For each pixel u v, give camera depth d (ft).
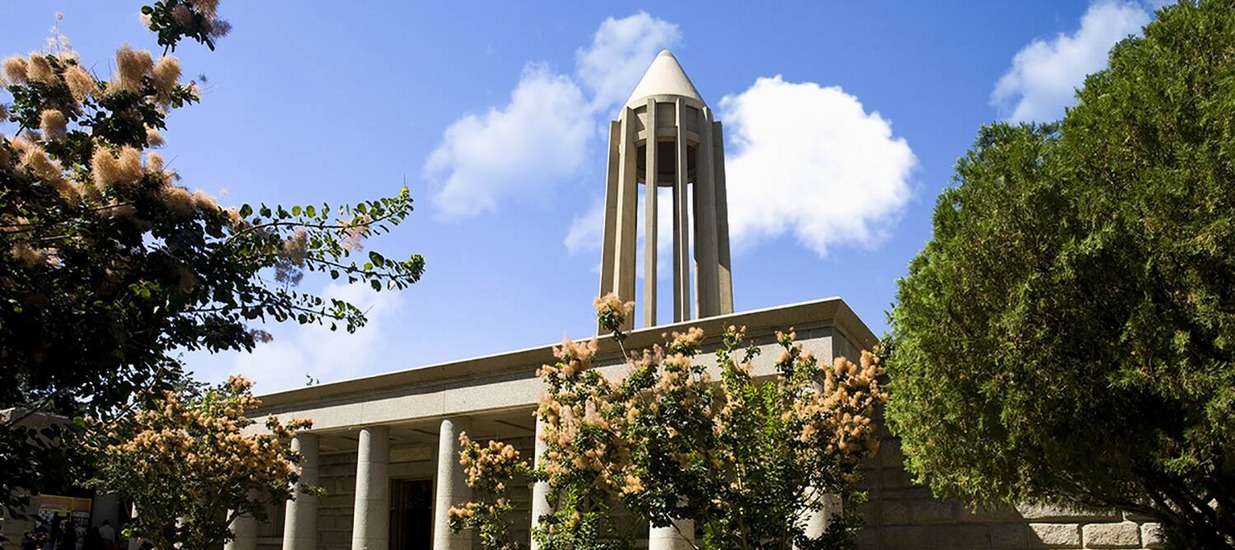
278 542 97.96
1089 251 34.60
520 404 71.82
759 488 38.09
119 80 25.91
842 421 39.32
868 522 60.59
